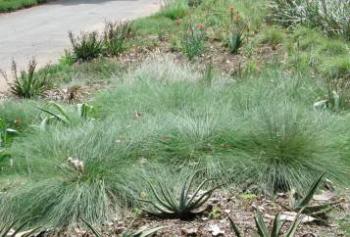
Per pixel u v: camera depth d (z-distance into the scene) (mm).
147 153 6293
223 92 7816
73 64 12023
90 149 6125
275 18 14398
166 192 5688
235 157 6172
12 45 15531
